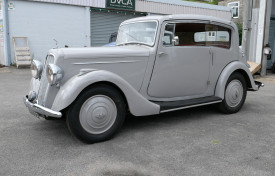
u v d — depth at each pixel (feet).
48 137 12.17
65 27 43.88
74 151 10.68
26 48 40.14
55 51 11.45
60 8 42.93
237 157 10.10
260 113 16.35
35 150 10.77
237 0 68.39
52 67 10.77
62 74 11.03
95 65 11.96
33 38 41.34
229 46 16.22
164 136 12.32
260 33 34.63
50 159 9.96
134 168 9.25
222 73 15.62
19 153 10.46
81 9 44.96
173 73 14.01
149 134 12.59
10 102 18.83
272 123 14.30
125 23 15.58
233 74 15.90
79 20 45.06
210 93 15.67
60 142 11.60
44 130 13.10
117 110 11.84
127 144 11.39
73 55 11.44
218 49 15.46
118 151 10.68
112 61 12.32
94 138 11.33
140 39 14.26
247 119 15.05
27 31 40.70
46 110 10.64
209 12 59.26
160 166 9.41
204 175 8.79
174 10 54.70
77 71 11.60
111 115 11.69
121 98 11.91
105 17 48.70
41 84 11.98
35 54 41.91
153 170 9.12
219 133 12.71
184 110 16.90
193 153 10.46
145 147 11.06
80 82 10.73
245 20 34.96
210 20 14.87
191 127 13.61
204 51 14.83
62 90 10.84
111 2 47.50
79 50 11.78
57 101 10.70
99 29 48.34
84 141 11.27
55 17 42.70
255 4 34.68
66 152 10.58
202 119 15.02
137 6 50.37
